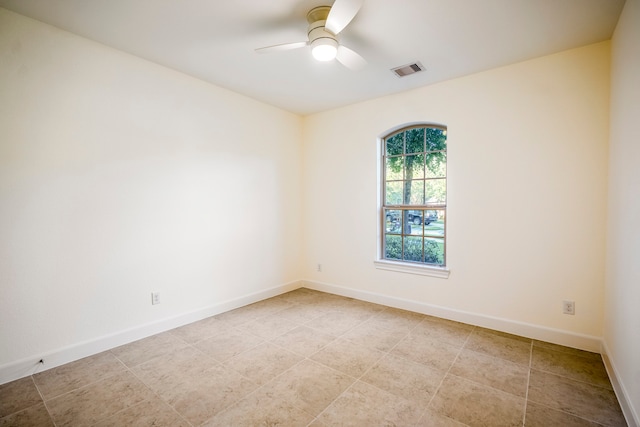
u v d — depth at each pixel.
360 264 3.70
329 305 3.48
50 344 2.15
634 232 1.62
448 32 2.16
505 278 2.73
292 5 1.88
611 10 1.89
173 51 2.47
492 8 1.88
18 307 2.02
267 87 3.19
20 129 2.01
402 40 2.27
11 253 1.99
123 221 2.51
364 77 2.93
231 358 2.29
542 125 2.53
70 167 2.22
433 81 3.02
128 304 2.54
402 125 3.37
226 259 3.29
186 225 2.93
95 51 2.33
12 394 1.85
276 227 3.87
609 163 2.23
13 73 1.98
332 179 3.94
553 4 1.84
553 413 1.68
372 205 3.57
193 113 2.96
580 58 2.36
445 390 1.89
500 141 2.72
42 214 2.11
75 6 1.90
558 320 2.49
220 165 3.21
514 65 2.63
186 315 2.93
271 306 3.45
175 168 2.84
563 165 2.45
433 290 3.14
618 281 1.91
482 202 2.82
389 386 1.93
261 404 1.76
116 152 2.45
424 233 3.32
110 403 1.77
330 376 2.04
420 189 3.34
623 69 1.88
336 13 1.70
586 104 2.35
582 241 2.38
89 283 2.33
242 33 2.21
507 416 1.66
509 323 2.71
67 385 1.94
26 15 2.00
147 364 2.20
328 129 3.96
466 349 2.42
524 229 2.62
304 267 4.28
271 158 3.79
